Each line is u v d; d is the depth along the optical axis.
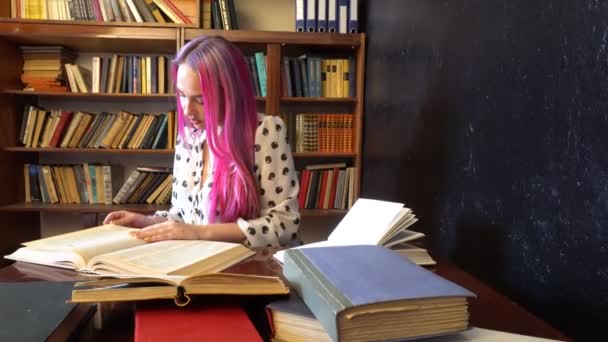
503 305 0.61
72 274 0.71
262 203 1.22
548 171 0.73
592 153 0.62
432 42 1.32
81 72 2.37
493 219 0.92
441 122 1.24
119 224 1.12
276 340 0.49
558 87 0.70
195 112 1.23
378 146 2.03
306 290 0.50
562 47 0.69
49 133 2.38
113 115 2.40
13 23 2.16
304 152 2.42
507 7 0.88
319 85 2.40
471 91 1.04
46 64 2.35
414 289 0.45
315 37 2.30
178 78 1.22
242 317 0.50
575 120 0.66
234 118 1.18
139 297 0.51
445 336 0.46
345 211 2.38
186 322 0.48
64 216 2.65
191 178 1.38
